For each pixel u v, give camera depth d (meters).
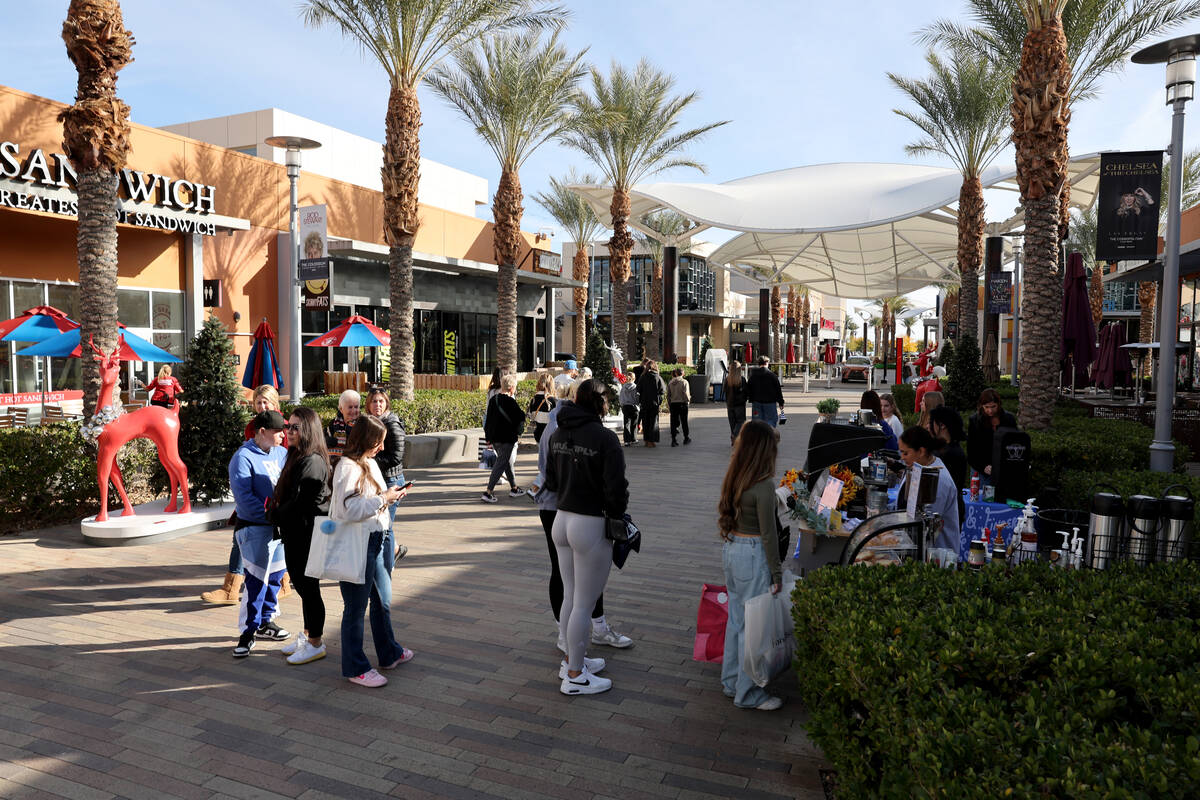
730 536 4.52
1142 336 32.75
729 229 30.70
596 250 60.97
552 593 5.39
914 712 2.43
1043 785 1.95
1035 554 4.84
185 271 18.75
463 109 21.11
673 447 16.77
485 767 3.78
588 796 3.53
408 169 15.58
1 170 13.47
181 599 6.28
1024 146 11.24
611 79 26.75
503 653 5.22
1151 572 3.86
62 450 8.67
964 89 23.47
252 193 20.69
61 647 5.26
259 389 6.10
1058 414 14.51
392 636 4.97
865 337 65.06
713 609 4.87
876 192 32.38
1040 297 11.06
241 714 4.32
